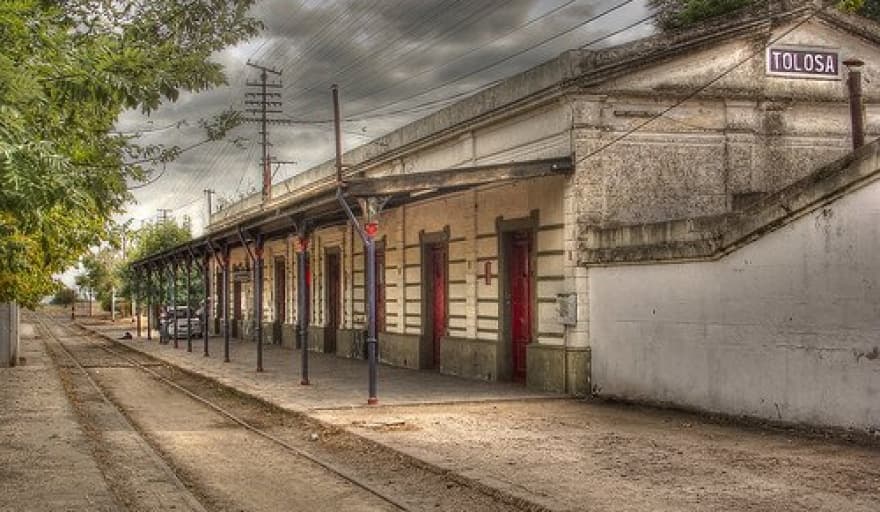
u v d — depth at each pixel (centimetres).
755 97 1838
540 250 1880
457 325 2270
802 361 1316
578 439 1281
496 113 2000
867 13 2691
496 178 1738
